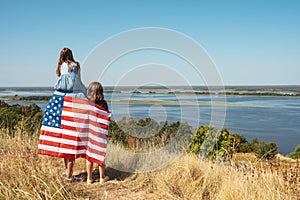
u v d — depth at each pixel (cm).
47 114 445
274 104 8681
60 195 381
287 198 374
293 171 432
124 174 499
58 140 443
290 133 3441
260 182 407
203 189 417
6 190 370
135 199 403
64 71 443
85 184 453
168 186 434
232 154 558
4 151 581
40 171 417
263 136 2753
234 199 373
